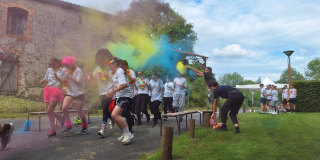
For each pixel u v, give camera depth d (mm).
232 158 2994
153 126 6133
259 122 6414
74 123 6453
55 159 3213
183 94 7340
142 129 5719
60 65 5020
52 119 4676
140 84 6289
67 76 4617
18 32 10172
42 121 6914
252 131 4910
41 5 10773
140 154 3428
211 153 3219
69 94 4816
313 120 7234
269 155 3150
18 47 9805
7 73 8906
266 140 4008
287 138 4234
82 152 3564
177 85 7289
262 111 10953
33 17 10523
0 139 3947
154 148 3824
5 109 7652
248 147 3488
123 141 4035
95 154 3469
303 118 7875
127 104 4102
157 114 6242
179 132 4941
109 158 3285
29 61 9773
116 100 4094
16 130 5398
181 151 3361
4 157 3260
